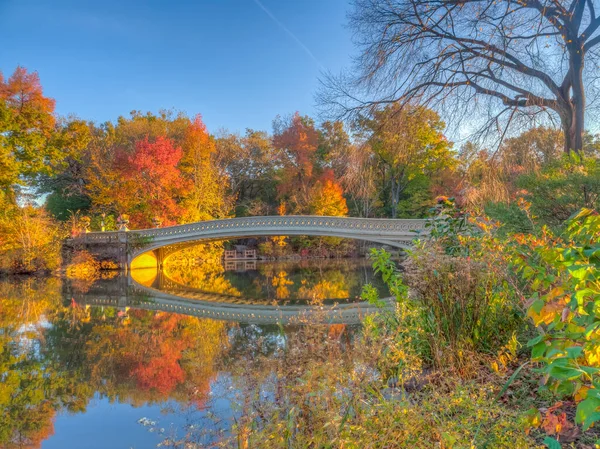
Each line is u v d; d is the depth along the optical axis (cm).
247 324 857
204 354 593
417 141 859
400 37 766
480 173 745
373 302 470
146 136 2750
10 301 1180
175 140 3381
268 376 273
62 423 382
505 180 727
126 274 2108
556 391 133
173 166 2756
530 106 718
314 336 287
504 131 735
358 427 184
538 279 194
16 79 2159
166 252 2517
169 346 657
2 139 2047
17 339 716
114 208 2850
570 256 144
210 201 3072
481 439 184
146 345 667
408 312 371
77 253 2147
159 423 363
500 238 468
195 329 804
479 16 687
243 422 246
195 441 308
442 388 255
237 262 3228
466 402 201
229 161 3647
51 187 3158
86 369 541
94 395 448
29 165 2225
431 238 474
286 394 240
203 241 2394
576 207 525
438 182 2641
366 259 3256
